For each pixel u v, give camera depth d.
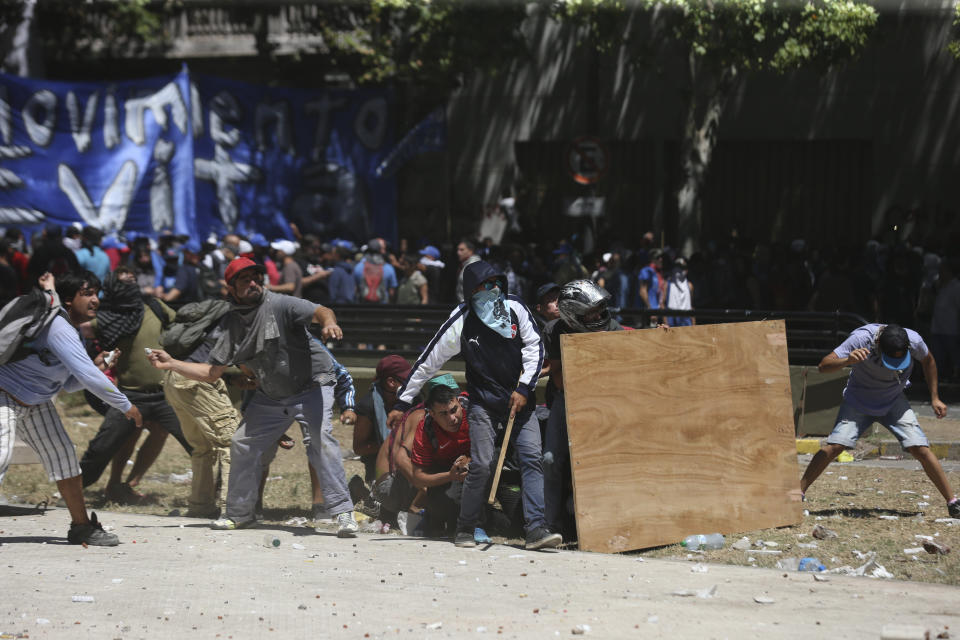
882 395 21.27
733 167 67.31
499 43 55.69
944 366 41.72
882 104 64.81
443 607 14.26
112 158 53.62
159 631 13.12
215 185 56.50
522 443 18.14
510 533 20.36
